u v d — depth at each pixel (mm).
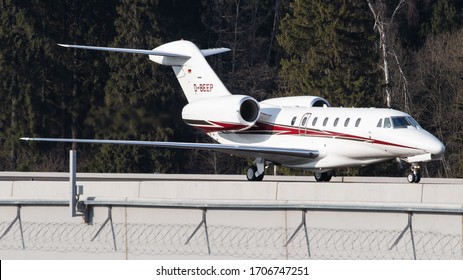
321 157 147250
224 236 97688
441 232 91062
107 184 123250
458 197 110812
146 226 100000
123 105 188750
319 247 94562
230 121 154375
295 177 178625
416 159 138125
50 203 102188
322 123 147375
